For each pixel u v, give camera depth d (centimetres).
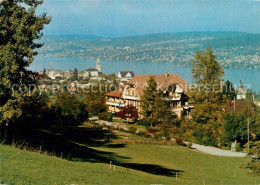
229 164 4853
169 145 6034
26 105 3675
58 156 3484
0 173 2173
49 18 3506
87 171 2856
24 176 2241
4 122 3566
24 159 2708
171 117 7344
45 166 2648
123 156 4606
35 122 5934
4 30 3234
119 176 2952
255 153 4378
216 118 6806
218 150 5975
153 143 5978
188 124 6969
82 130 6662
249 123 6169
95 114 10200
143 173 3491
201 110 6756
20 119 3931
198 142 6481
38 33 3453
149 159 4656
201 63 7150
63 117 7181
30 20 3375
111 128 7231
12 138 3572
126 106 8338
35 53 3481
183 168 4372
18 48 3228
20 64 3300
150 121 7181
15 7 3369
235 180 3862
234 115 6288
